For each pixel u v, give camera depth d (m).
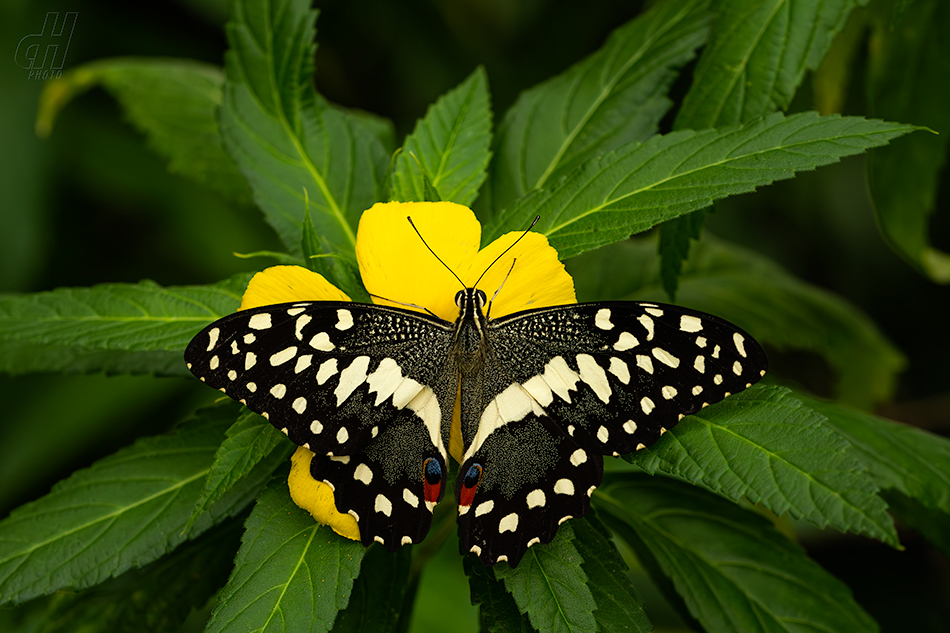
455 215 0.50
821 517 0.48
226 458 0.49
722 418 0.49
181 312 0.51
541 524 0.49
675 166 0.50
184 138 0.59
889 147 0.56
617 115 0.53
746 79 0.52
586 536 0.50
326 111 0.53
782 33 0.52
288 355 0.49
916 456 0.53
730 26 0.53
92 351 0.54
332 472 0.49
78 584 0.51
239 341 0.49
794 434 0.48
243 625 0.48
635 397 0.49
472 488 0.49
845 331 0.59
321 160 0.53
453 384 0.50
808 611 0.53
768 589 0.53
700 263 0.59
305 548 0.49
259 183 0.53
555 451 0.49
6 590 0.51
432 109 0.52
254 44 0.53
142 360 0.54
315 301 0.49
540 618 0.48
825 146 0.49
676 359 0.49
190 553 0.54
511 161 0.54
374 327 0.50
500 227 0.51
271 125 0.53
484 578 0.50
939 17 0.55
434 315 0.50
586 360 0.50
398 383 0.50
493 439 0.50
